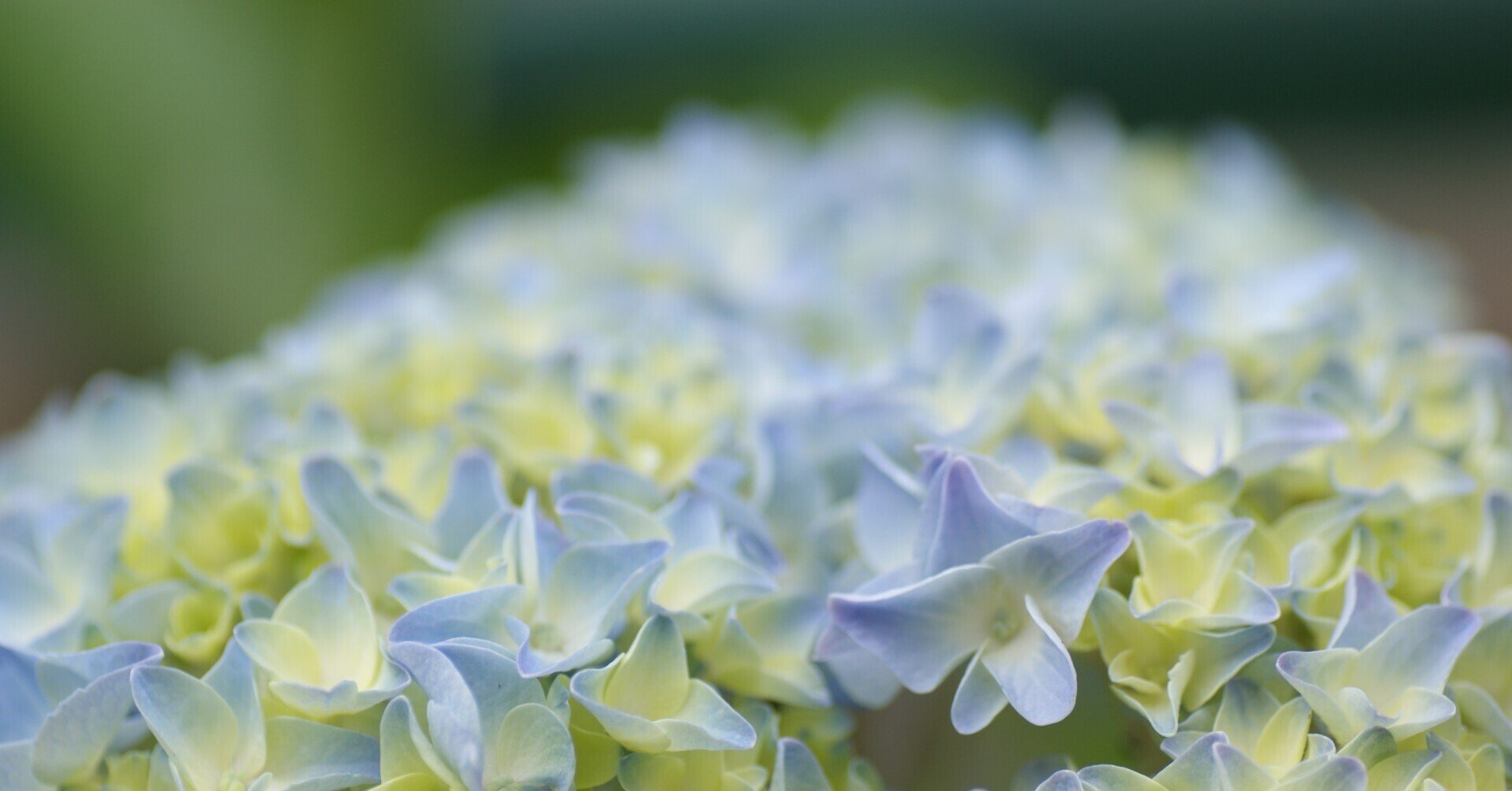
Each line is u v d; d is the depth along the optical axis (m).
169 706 0.37
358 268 0.63
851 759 0.39
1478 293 1.06
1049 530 0.38
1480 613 0.38
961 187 0.52
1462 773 0.37
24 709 0.39
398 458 0.41
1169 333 0.42
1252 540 0.39
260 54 0.61
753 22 0.86
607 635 0.38
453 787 0.37
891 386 0.41
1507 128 1.16
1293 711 0.37
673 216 0.49
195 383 0.44
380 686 0.37
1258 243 0.49
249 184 0.62
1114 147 0.57
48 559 0.40
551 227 0.51
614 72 0.87
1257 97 1.10
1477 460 0.41
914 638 0.38
